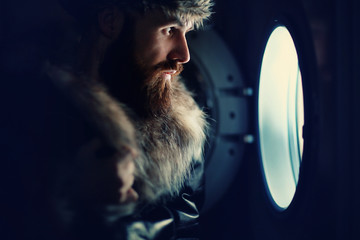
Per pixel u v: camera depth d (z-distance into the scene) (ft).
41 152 2.61
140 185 3.12
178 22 3.43
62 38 3.29
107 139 2.71
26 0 6.45
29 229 2.56
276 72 5.35
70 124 2.68
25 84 2.82
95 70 3.52
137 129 3.33
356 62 3.29
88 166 2.64
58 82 2.82
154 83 3.55
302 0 4.28
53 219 2.57
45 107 2.72
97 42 3.53
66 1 3.59
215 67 6.19
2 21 6.44
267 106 5.50
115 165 2.69
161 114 3.60
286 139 5.33
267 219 5.58
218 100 6.18
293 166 5.22
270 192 5.35
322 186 3.89
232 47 6.76
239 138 6.27
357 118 3.29
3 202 2.59
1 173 2.62
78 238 2.60
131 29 3.49
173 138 3.61
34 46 3.07
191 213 3.96
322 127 3.89
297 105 4.96
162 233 3.25
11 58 2.97
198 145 3.92
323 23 3.78
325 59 3.76
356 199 3.32
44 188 2.56
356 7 3.28
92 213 2.64
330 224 3.71
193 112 3.94
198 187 4.22
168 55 3.57
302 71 4.23
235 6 6.73
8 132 2.68
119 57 3.52
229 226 6.81
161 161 3.44
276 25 5.01
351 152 3.40
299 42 4.34
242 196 6.72
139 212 3.11
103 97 2.87
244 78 6.31
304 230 4.30
